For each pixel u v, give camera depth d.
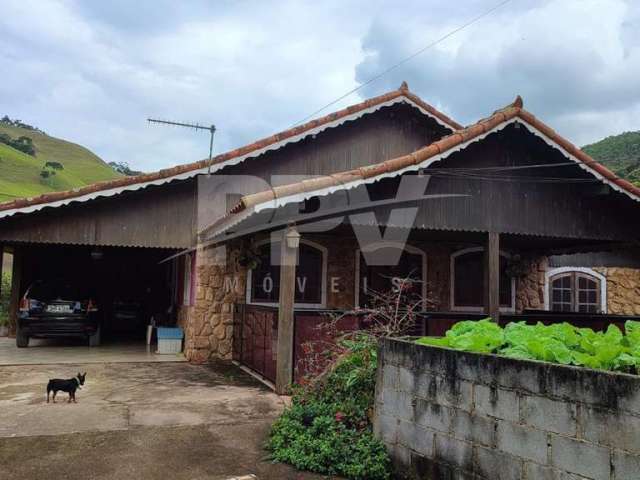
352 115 11.80
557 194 9.18
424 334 8.56
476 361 3.96
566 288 13.67
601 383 3.16
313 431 5.20
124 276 15.39
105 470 4.62
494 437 3.77
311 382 6.27
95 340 12.20
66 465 4.70
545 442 3.43
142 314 14.94
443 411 4.20
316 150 11.84
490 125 8.14
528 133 8.51
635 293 14.15
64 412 6.29
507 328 4.71
